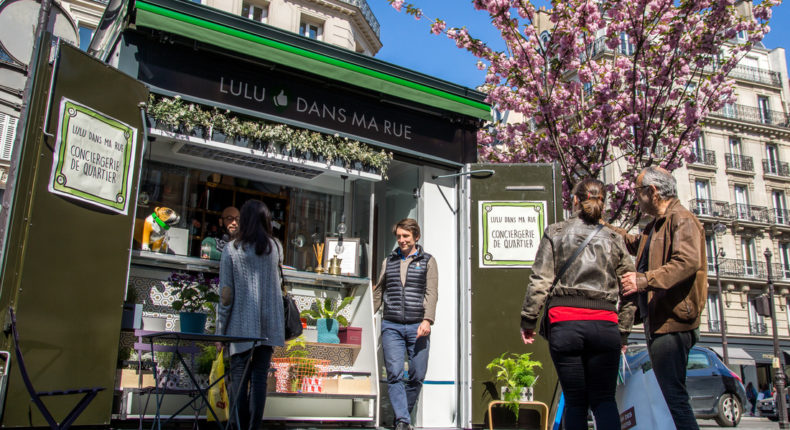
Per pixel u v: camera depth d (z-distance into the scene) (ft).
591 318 11.87
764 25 43.70
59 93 14.90
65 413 14.42
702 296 12.70
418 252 20.31
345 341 21.68
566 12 40.70
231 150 19.44
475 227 23.52
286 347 20.10
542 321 12.69
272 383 19.26
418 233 20.48
